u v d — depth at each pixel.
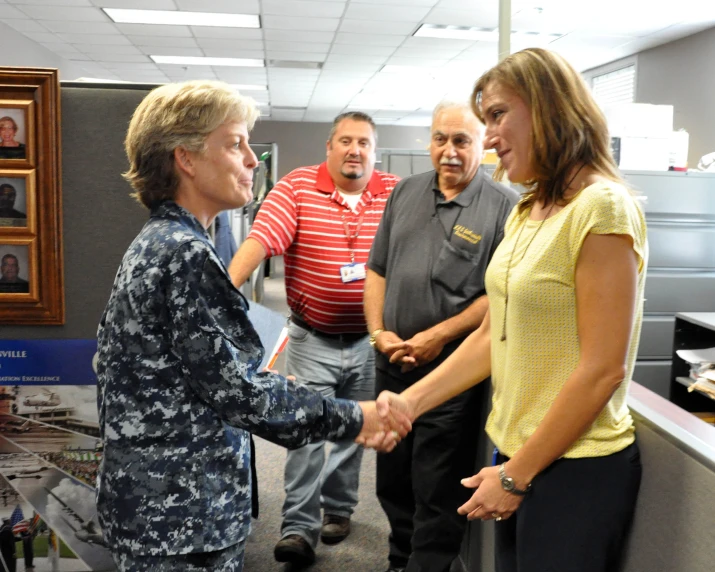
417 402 1.37
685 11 6.19
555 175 1.02
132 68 9.66
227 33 7.36
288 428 1.00
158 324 0.95
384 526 2.40
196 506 0.97
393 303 1.79
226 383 0.95
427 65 8.94
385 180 2.25
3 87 1.49
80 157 1.56
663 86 7.58
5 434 1.63
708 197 3.12
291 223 2.07
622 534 1.04
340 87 10.96
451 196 1.79
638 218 0.96
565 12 6.26
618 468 1.01
